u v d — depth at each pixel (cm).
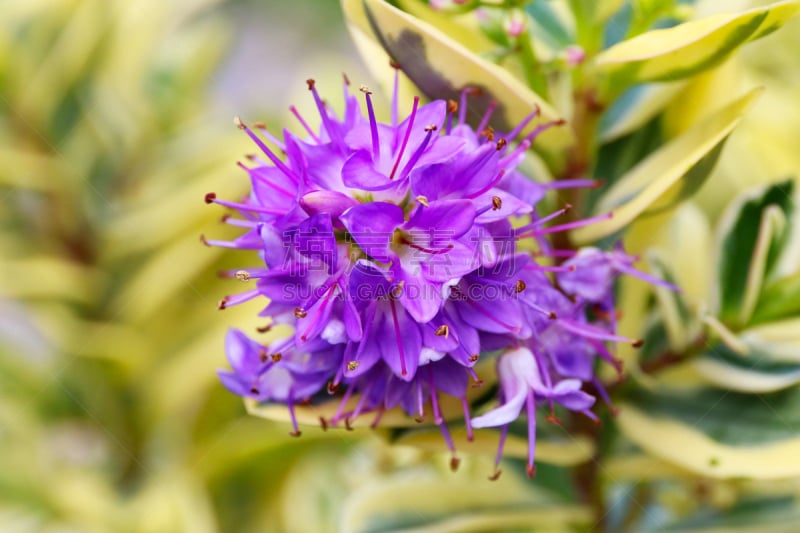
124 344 31
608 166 25
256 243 23
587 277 23
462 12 23
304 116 33
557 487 26
